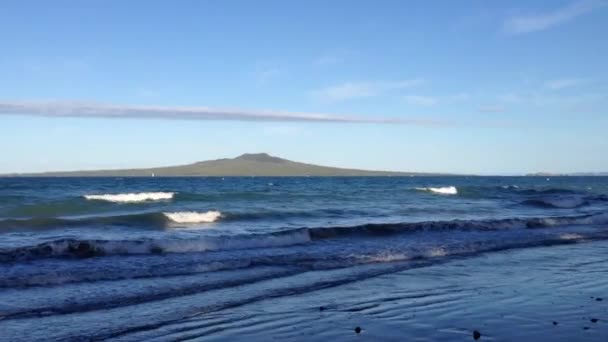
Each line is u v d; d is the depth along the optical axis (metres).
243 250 15.79
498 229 22.95
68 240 14.27
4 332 7.54
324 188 65.06
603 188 79.12
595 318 8.44
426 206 35.69
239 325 7.98
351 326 7.93
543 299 9.77
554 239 19.72
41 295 9.77
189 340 7.25
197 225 22.83
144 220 23.05
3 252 13.25
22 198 33.66
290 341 7.21
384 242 18.12
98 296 9.76
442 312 8.77
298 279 11.66
